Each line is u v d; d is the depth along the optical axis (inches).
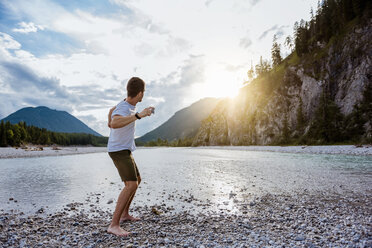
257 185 332.2
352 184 317.7
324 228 146.2
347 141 1828.2
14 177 463.5
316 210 192.5
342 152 1181.7
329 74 2425.0
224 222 166.2
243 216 181.9
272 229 148.0
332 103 2135.8
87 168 650.8
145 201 248.4
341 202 219.6
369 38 2177.7
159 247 120.3
